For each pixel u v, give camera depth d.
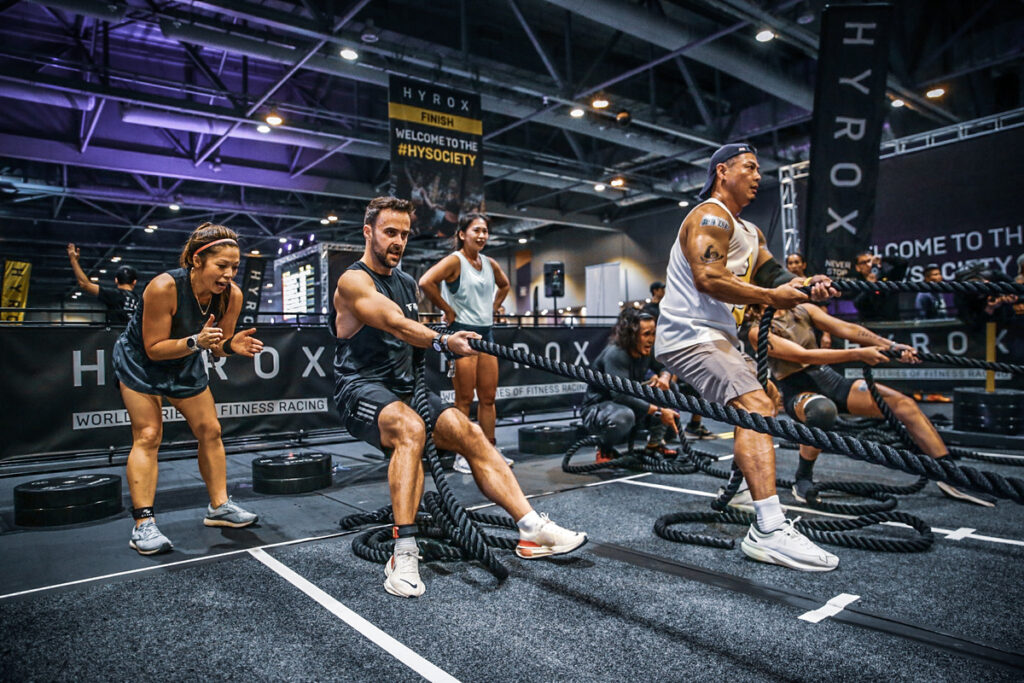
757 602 2.13
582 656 1.76
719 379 2.53
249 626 1.99
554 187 17.25
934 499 3.60
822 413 3.34
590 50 12.57
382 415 2.43
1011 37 9.82
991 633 1.87
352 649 1.82
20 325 5.10
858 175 6.57
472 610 2.09
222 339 2.67
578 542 2.43
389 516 3.15
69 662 1.77
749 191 2.61
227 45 9.36
